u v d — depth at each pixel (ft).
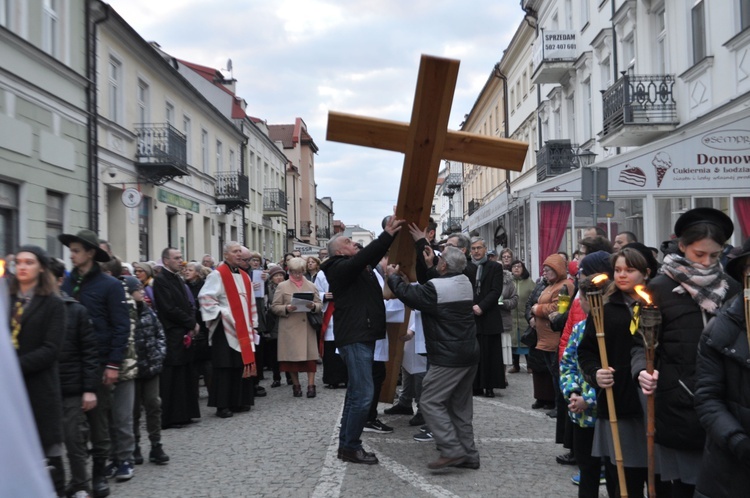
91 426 17.66
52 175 45.98
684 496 11.73
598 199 34.73
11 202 41.42
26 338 14.52
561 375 14.23
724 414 9.36
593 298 12.43
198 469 19.84
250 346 28.66
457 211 228.84
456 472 18.80
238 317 28.68
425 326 19.06
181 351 26.20
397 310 22.53
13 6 41.75
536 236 48.37
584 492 14.26
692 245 11.48
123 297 18.37
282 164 164.76
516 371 39.60
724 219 11.69
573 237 48.21
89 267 18.47
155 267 34.42
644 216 46.42
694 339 11.24
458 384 19.20
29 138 42.83
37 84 44.06
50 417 14.69
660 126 55.36
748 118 44.73
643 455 12.71
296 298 32.35
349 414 19.97
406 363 24.95
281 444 22.68
